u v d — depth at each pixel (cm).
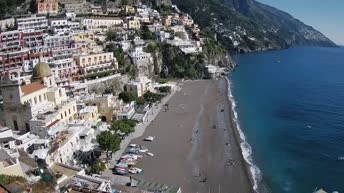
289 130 12488
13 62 15500
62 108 10112
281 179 8562
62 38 17950
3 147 7006
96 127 10869
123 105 14062
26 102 9262
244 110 15438
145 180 8169
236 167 9100
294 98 17900
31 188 5331
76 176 6450
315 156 10019
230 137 11406
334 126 12925
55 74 14812
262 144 11019
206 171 8831
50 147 8006
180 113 14338
